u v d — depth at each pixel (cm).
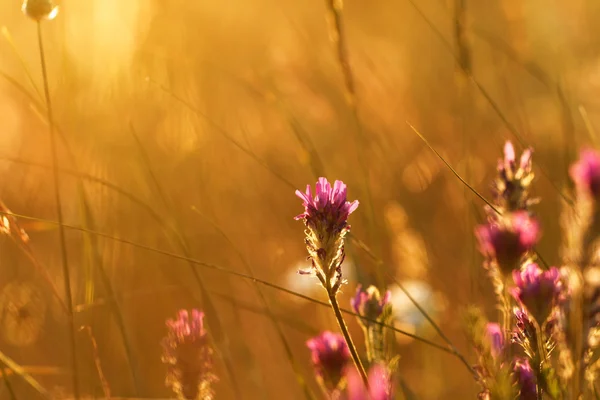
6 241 116
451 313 116
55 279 114
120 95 127
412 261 117
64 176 121
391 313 98
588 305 91
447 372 115
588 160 91
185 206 133
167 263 122
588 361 93
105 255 114
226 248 129
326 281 94
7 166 128
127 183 122
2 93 137
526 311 94
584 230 91
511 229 94
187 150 138
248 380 114
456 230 121
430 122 146
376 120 147
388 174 134
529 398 94
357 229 126
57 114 121
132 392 112
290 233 135
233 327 118
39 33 103
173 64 141
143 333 117
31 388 111
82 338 112
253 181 142
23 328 114
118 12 130
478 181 125
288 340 118
